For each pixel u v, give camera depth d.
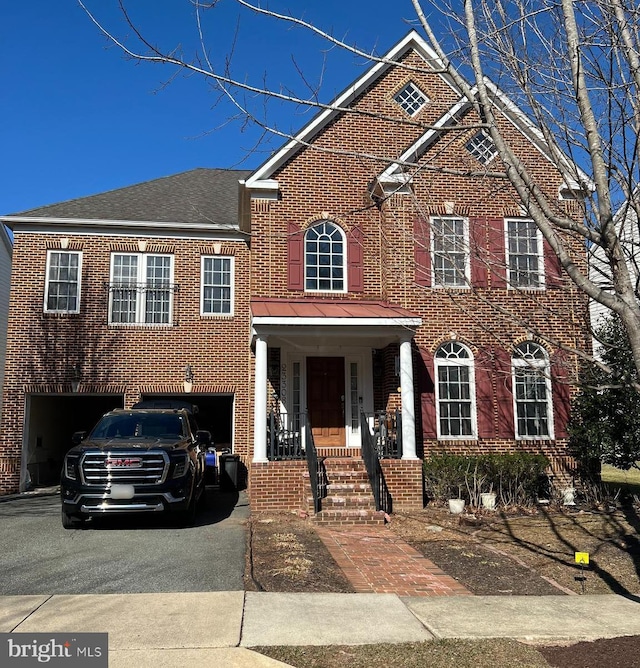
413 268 13.91
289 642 5.43
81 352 16.47
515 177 5.60
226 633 5.55
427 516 11.74
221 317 17.17
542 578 8.00
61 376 16.31
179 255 17.28
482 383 13.91
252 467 11.95
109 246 17.02
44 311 16.53
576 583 7.80
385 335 12.73
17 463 15.98
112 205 18.05
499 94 7.45
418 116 15.32
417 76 15.55
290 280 14.23
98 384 16.41
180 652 5.13
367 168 14.94
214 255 17.47
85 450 9.84
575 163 6.06
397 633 5.74
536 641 5.66
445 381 14.04
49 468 18.77
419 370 13.79
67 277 16.83
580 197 7.05
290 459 12.28
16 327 16.36
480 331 14.03
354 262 14.59
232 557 8.31
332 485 11.80
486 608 6.61
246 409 16.91
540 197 5.50
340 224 14.78
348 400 14.45
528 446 13.88
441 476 12.73
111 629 5.61
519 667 5.00
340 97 14.98
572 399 13.82
